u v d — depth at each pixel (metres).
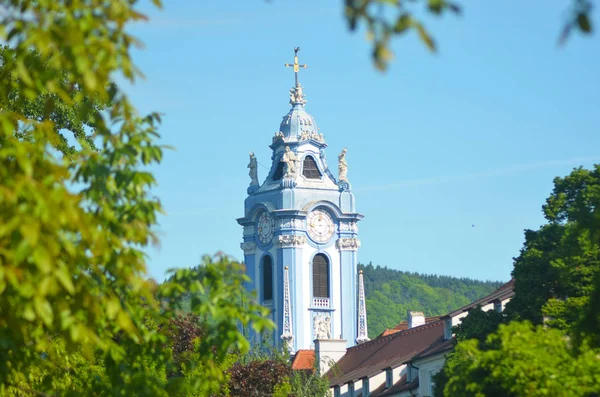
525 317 96.50
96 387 42.28
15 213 29.55
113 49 31.16
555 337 55.00
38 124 38.31
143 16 31.88
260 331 38.25
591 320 46.69
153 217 37.50
